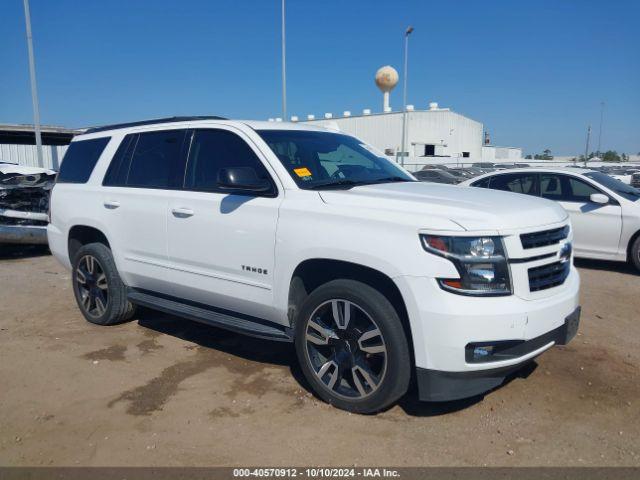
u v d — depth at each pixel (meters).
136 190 4.86
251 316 4.21
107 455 3.17
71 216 5.45
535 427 3.46
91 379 4.20
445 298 3.12
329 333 3.64
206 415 3.63
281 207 3.81
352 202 3.57
